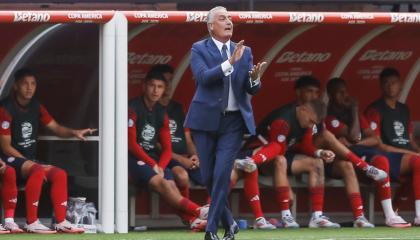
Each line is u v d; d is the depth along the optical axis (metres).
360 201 37.16
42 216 35.72
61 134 35.62
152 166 35.44
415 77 40.84
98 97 35.31
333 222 38.66
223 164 27.22
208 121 27.33
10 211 34.09
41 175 34.19
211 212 27.33
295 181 37.50
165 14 34.38
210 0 43.03
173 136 37.41
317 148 37.41
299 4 43.62
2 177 34.12
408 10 44.06
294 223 36.62
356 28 39.56
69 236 32.91
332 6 44.09
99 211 34.75
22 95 34.97
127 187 34.69
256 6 43.16
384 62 40.53
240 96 27.42
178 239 31.67
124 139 34.44
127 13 34.28
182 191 36.16
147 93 36.00
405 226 37.22
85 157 35.47
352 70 40.41
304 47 39.72
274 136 36.44
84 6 42.03
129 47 38.16
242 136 27.69
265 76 39.75
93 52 35.72
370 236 32.84
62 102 36.06
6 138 34.88
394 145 39.28
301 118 36.84
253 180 36.06
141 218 38.09
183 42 38.47
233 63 26.70
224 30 27.64
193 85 38.94
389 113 39.34
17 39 36.03
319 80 40.16
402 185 39.00
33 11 33.44
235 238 31.88
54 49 36.06
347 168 37.16
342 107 38.50
